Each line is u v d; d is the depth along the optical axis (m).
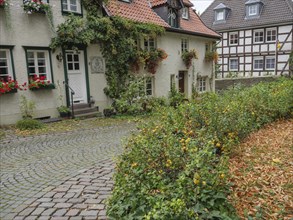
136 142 4.04
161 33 14.85
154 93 15.34
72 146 7.23
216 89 22.02
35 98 10.71
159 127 4.95
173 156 3.49
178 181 2.93
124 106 12.55
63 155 6.41
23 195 4.28
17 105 10.20
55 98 11.34
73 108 11.70
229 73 26.44
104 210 3.72
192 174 3.10
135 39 13.77
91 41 12.11
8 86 9.63
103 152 6.57
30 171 5.38
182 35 17.06
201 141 4.21
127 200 3.02
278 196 3.88
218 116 5.72
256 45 26.17
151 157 3.56
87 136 8.40
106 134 8.65
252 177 4.51
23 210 3.80
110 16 12.51
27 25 10.34
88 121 11.02
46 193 4.31
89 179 4.83
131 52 13.26
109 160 5.91
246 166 5.00
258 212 3.38
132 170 3.36
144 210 2.79
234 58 27.75
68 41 11.16
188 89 18.06
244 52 26.97
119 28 12.73
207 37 19.09
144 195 2.95
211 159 3.44
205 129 5.09
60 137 8.30
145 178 3.24
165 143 3.83
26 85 10.41
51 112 11.23
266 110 8.48
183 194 2.84
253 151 5.84
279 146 6.23
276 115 8.97
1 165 5.83
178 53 16.98
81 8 11.95
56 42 10.96
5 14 9.72
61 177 4.98
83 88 12.36
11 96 10.02
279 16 25.05
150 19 15.06
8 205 3.96
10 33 9.90
